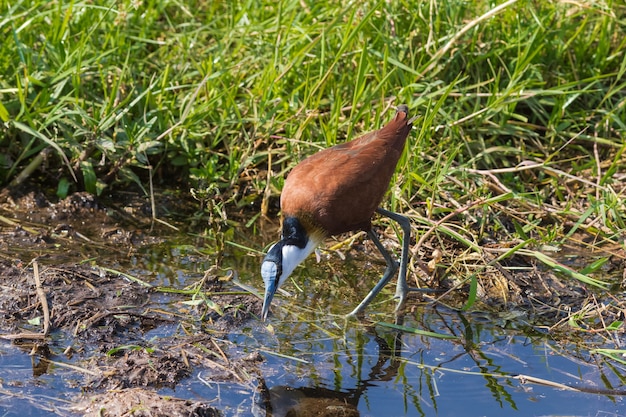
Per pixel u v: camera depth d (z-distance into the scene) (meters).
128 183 12.23
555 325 9.87
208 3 14.38
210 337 9.27
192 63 12.78
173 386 8.48
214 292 10.11
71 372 8.58
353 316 9.97
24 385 8.34
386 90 12.58
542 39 12.86
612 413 8.34
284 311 9.98
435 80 12.70
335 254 11.33
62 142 11.63
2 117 11.15
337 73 12.76
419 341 9.57
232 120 12.08
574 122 12.74
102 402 8.07
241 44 12.57
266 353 9.15
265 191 11.80
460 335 9.70
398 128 10.19
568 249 11.46
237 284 10.11
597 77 12.30
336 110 11.91
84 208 11.65
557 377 8.95
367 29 12.80
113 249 10.98
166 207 11.98
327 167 9.77
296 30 12.88
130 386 8.41
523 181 12.36
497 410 8.36
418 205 11.64
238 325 9.59
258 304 9.98
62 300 9.65
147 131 11.71
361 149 9.91
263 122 11.94
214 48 13.07
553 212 11.65
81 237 11.16
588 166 12.32
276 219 11.91
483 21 12.96
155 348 8.97
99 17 12.84
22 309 9.48
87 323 9.27
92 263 10.56
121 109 12.09
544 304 10.36
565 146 12.66
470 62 12.73
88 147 11.65
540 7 13.50
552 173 12.09
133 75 12.62
